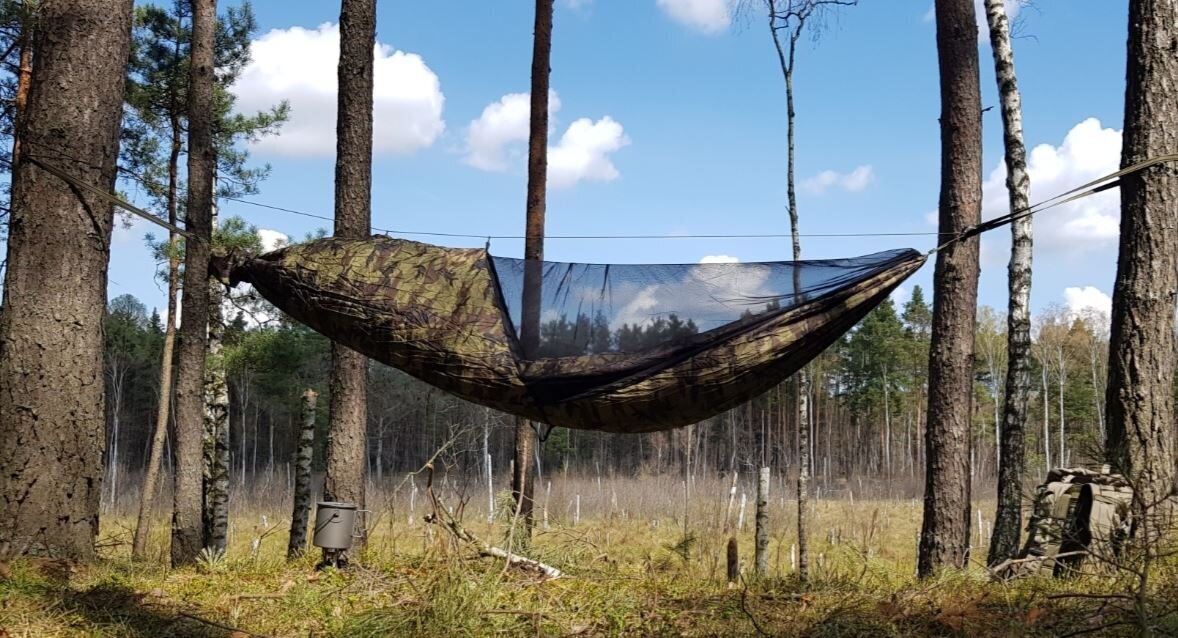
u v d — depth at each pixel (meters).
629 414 5.19
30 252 6.43
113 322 49.28
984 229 5.42
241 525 19.12
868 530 18.02
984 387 54.25
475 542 7.18
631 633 5.59
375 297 5.30
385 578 7.12
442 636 5.53
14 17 13.01
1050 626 5.08
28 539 6.26
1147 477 6.82
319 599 6.41
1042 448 47.53
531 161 12.35
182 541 10.27
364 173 9.99
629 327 5.24
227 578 7.28
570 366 5.13
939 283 8.56
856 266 5.37
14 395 6.34
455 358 5.20
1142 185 7.04
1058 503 7.34
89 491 6.53
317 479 35.53
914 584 6.99
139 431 51.25
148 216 5.43
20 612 5.12
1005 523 9.27
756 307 5.26
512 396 5.18
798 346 5.21
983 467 44.16
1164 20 7.05
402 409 46.19
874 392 56.19
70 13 6.56
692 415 5.25
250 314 17.98
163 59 16.89
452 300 5.34
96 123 6.60
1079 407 48.56
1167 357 6.95
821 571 10.33
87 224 6.54
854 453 60.28
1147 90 7.07
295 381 40.34
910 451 57.81
